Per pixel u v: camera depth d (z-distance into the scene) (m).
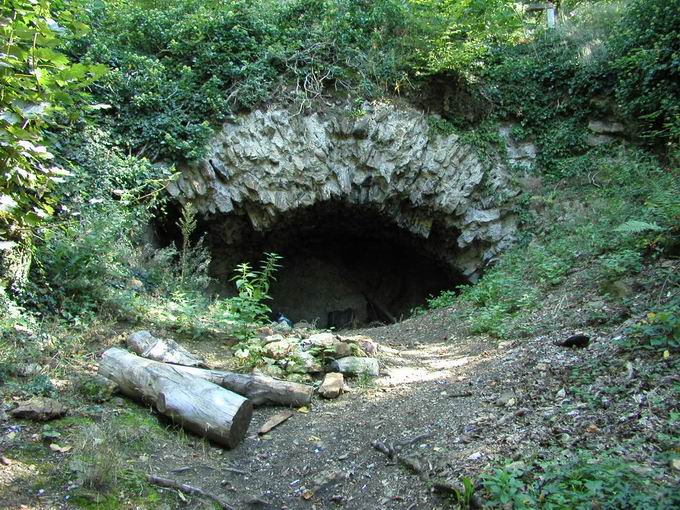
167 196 9.68
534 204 11.56
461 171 11.83
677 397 3.39
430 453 3.59
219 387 4.14
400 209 12.13
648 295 5.46
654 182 8.23
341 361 5.34
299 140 10.96
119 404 4.19
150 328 5.72
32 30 4.60
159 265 7.53
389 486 3.42
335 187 11.28
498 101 12.15
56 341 4.79
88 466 3.29
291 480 3.64
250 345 5.46
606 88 11.45
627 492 2.61
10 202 4.45
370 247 15.06
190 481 3.51
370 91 11.46
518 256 10.30
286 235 12.60
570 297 6.48
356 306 15.63
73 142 7.77
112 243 6.65
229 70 10.62
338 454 3.88
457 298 10.02
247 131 10.60
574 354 4.67
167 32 10.41
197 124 10.11
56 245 5.65
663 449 2.98
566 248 8.35
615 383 3.81
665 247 6.09
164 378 4.16
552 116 12.02
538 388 4.18
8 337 4.50
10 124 4.48
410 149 11.56
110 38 10.05
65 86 5.25
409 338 7.75
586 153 11.52
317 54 11.45
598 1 12.70
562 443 3.29
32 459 3.33
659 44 9.93
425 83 11.94
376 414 4.44
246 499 3.39
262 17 11.40
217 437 3.92
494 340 6.32
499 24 12.47
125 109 9.61
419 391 4.85
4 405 3.75
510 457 3.27
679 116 9.38
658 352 4.01
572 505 2.66
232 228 11.13
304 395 4.70
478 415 4.00
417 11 11.92
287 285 14.99
